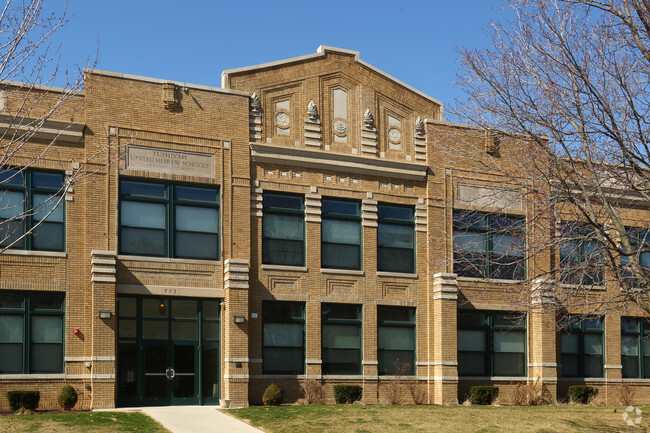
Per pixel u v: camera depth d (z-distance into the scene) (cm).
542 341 3186
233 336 2702
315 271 2914
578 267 1877
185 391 2680
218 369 2734
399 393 2933
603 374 3369
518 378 3188
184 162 2755
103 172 2625
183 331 2703
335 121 3033
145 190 2698
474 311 3162
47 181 2558
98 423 2173
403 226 3102
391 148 3111
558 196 1852
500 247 3111
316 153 2947
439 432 2205
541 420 2483
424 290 3081
